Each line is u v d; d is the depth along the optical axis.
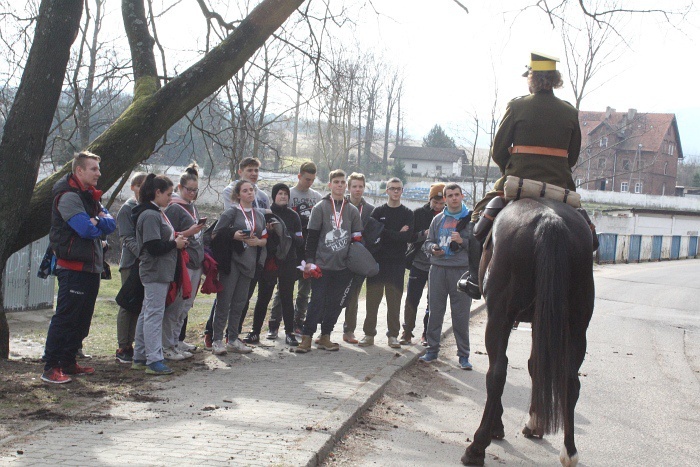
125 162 8.19
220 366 8.01
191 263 8.50
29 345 9.73
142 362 7.67
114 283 17.22
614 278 26.25
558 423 4.42
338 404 6.31
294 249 9.48
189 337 10.49
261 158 19.61
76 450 4.75
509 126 5.65
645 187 72.75
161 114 8.41
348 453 5.32
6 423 5.36
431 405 7.00
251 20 8.68
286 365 8.17
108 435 5.14
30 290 12.65
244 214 8.70
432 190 9.71
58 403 6.02
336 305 9.22
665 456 5.79
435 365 8.95
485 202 5.95
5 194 7.46
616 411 7.20
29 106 7.56
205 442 5.03
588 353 10.55
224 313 8.72
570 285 4.70
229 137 13.68
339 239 8.96
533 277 4.71
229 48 8.62
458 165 78.50
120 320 8.16
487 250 5.46
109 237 23.42
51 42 7.59
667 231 49.66
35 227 7.86
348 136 19.58
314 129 17.95
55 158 12.98
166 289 7.53
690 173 110.06
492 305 4.99
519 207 5.08
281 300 9.48
